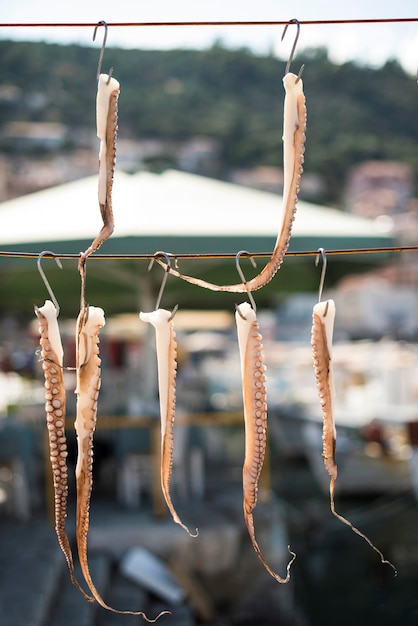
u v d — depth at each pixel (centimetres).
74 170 3756
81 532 195
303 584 720
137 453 760
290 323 3419
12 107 3894
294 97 199
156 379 796
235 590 706
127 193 681
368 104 4256
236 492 842
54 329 190
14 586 545
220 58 4331
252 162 4175
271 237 612
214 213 642
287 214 198
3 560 605
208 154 4169
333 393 204
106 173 195
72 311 1210
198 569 699
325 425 204
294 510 788
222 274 854
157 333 203
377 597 696
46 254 196
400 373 1169
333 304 203
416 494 711
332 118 4309
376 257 712
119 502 790
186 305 1180
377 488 862
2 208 738
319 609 687
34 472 788
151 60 4288
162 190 686
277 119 4281
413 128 4353
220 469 995
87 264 750
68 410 799
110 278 785
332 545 758
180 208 646
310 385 1611
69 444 795
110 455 829
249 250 606
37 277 883
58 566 603
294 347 2844
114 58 4141
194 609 672
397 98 4328
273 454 1005
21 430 745
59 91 3969
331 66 4403
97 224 612
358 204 4053
